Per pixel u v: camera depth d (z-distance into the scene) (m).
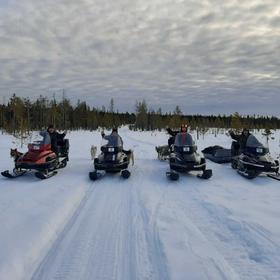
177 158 10.86
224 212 6.68
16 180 10.30
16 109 39.19
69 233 5.62
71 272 4.24
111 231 5.69
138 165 13.85
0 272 4.03
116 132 12.01
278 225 5.80
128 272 4.21
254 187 9.37
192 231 5.62
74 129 68.81
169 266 4.29
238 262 4.43
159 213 6.71
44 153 10.80
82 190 8.98
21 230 5.46
